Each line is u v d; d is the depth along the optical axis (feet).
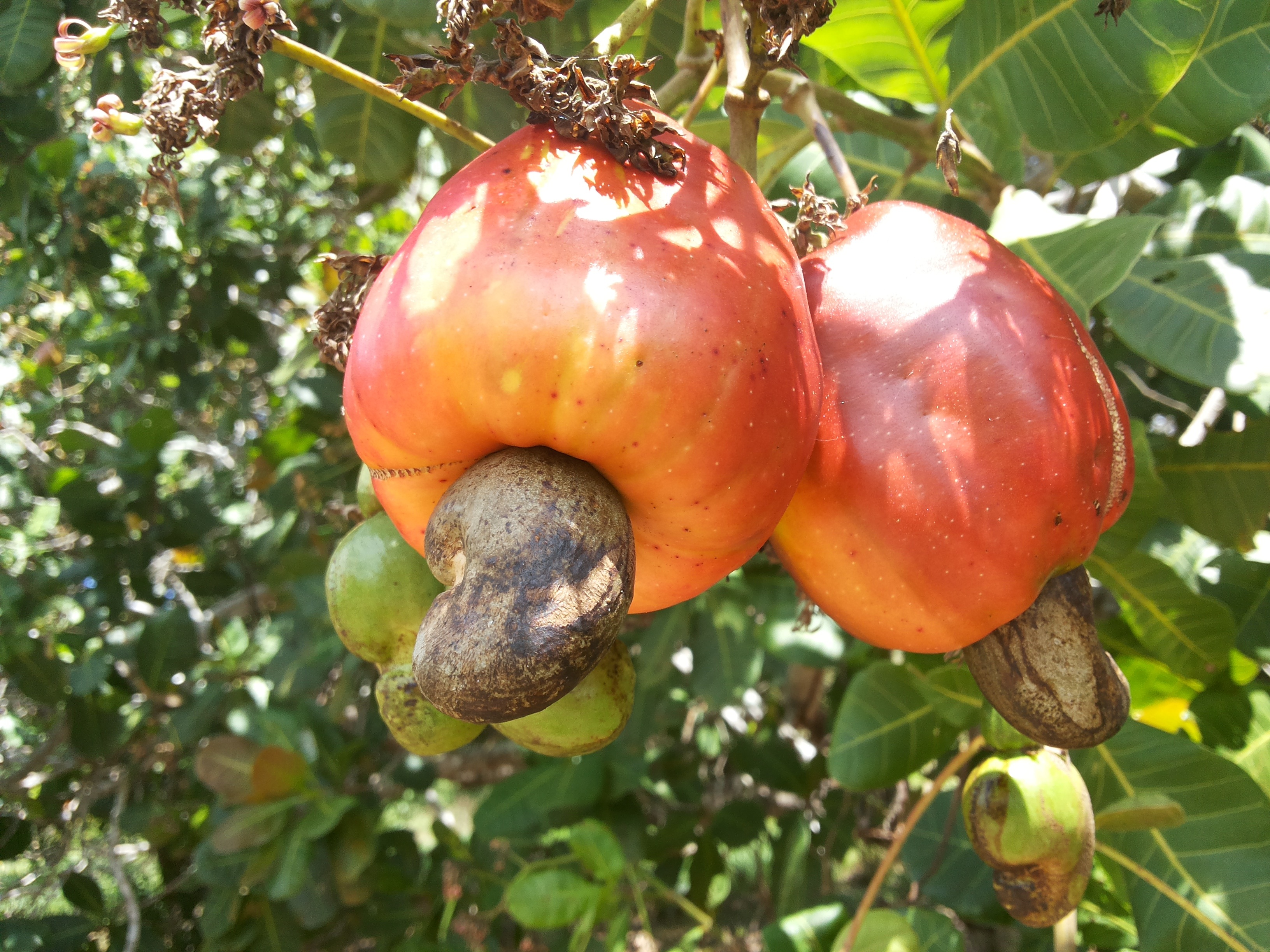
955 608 0.48
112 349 2.15
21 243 1.83
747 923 1.85
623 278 0.38
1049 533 0.47
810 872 1.51
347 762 1.40
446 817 2.14
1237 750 0.86
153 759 1.73
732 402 0.39
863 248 0.51
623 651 0.52
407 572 0.52
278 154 1.98
